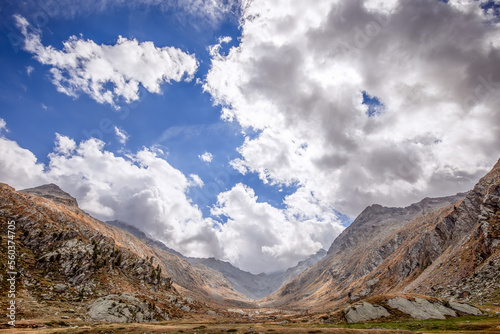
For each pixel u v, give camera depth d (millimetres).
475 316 87688
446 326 76000
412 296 103875
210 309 199750
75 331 77688
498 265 115312
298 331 76562
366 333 72312
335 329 76438
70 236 166625
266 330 79000
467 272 133125
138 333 79062
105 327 83375
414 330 75750
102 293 136750
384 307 100250
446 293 128250
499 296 97438
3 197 171625
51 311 101500
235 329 81188
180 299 192250
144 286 179500
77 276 139500
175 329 82688
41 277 126375
